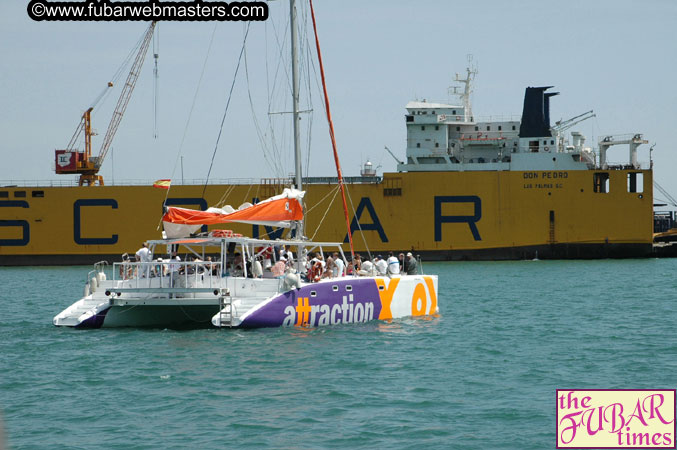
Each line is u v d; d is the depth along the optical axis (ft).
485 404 232.53
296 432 206.08
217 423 213.66
